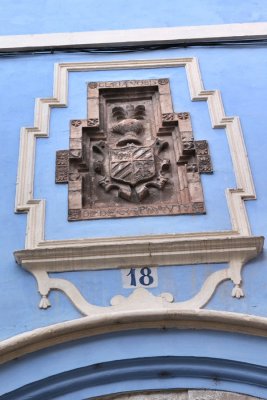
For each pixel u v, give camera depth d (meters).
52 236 5.18
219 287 4.93
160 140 5.91
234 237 5.05
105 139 5.99
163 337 4.72
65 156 5.71
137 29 6.81
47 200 5.41
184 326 4.74
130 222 5.26
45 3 7.12
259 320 4.68
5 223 5.27
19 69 6.43
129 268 5.02
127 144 5.92
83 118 6.05
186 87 6.30
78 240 5.10
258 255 5.09
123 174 5.64
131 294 4.88
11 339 4.57
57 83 6.31
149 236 5.12
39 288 4.91
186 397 4.55
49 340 4.65
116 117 6.22
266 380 4.58
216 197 5.41
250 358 4.61
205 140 5.82
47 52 6.60
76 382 4.57
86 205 5.49
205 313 4.70
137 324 4.73
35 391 4.53
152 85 6.32
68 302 4.86
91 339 4.70
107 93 6.33
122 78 6.41
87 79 6.39
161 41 6.68
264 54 6.57
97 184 5.65
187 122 5.97
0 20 6.91
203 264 5.04
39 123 5.95
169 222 5.25
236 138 5.81
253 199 5.41
